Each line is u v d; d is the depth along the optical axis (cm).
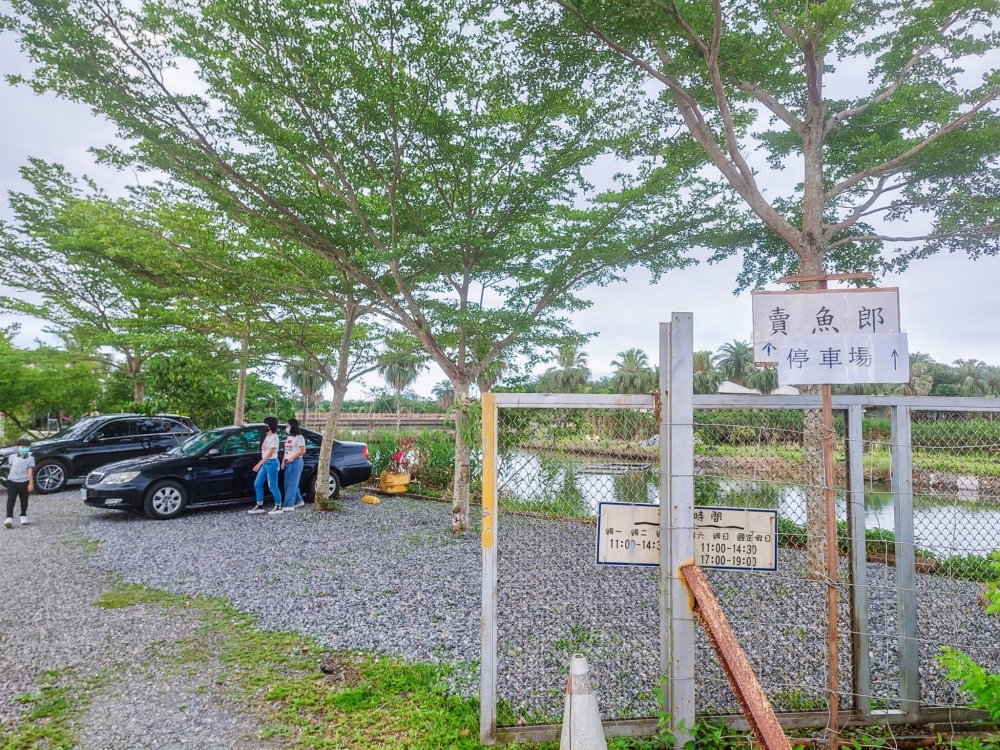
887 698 335
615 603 481
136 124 727
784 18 627
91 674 412
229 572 657
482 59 770
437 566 677
